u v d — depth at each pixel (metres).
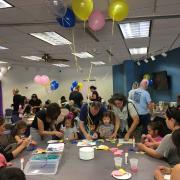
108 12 3.48
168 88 8.87
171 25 4.82
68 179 1.92
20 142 2.91
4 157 2.30
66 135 3.63
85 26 4.48
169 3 3.57
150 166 2.15
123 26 4.82
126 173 1.98
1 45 6.21
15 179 1.06
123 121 3.55
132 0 3.42
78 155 2.56
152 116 5.58
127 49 7.62
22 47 6.55
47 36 5.42
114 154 2.54
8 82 10.44
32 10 3.65
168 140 2.27
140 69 11.14
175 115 2.29
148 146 2.69
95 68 13.35
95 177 1.93
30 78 11.76
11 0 3.26
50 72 13.35
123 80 12.35
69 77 13.88
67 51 7.49
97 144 2.98
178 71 8.18
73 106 5.54
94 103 3.47
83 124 3.50
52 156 2.38
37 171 2.10
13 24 4.30
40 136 3.42
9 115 7.65
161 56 9.45
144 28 5.14
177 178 1.48
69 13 3.43
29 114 7.22
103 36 5.53
